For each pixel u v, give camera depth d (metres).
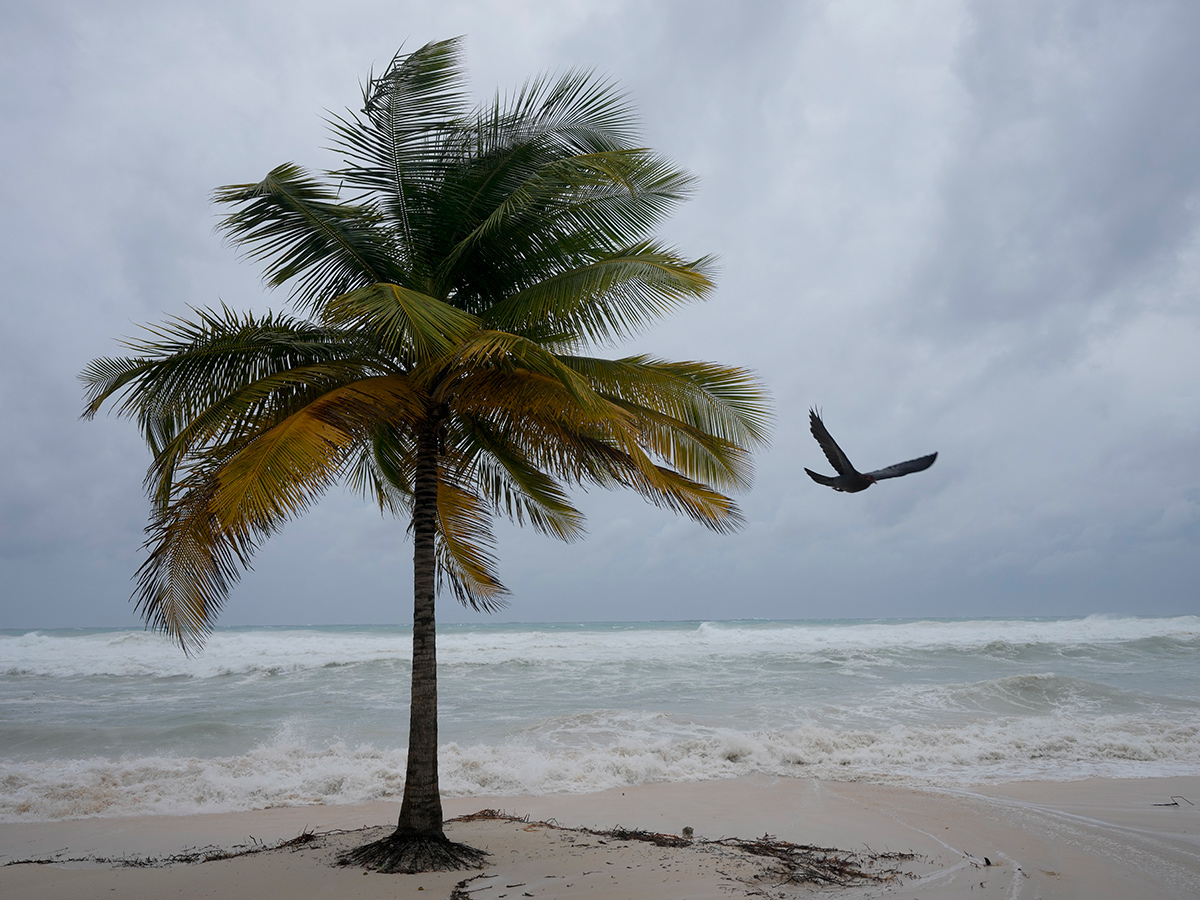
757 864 6.57
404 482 8.83
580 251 7.32
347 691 20.55
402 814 6.72
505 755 12.45
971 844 7.61
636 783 11.28
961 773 11.74
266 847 7.83
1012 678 19.42
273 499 5.53
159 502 5.91
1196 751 12.95
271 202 6.61
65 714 16.88
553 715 16.62
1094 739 13.68
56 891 6.03
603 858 6.68
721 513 7.40
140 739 14.02
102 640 34.03
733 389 7.36
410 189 7.00
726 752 12.87
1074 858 7.05
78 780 11.01
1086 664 25.78
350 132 6.80
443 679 22.48
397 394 6.50
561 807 9.59
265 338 6.33
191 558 5.95
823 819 8.78
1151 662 26.27
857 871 6.48
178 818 9.44
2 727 14.83
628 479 7.61
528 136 7.01
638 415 7.13
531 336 7.20
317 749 13.44
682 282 6.29
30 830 8.86
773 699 18.64
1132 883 6.22
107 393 5.98
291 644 33.19
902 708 17.30
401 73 6.80
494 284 7.34
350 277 7.17
